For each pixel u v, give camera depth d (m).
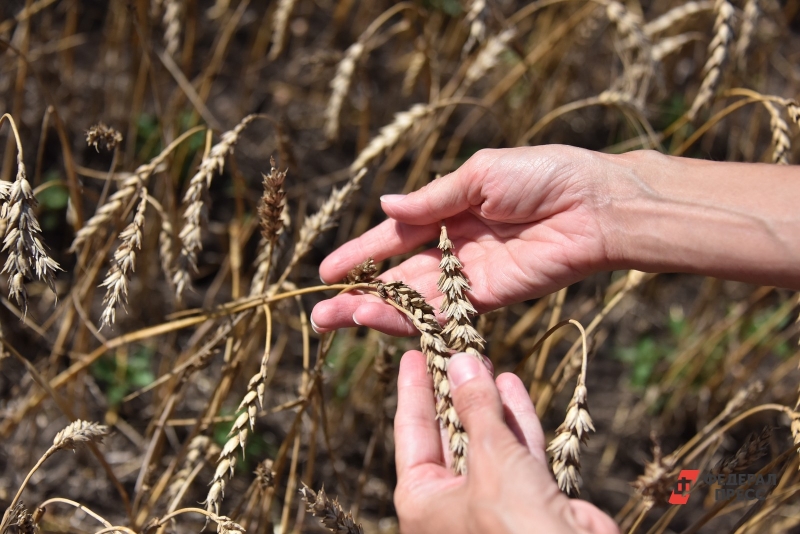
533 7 0.65
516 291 0.52
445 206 0.52
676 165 0.50
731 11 0.57
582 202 0.50
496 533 0.38
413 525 0.42
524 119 0.74
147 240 0.69
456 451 0.43
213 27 1.07
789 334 0.72
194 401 0.71
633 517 0.61
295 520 0.67
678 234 0.48
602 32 0.96
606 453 0.76
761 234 0.46
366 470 0.58
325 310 0.50
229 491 0.67
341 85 0.61
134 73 0.72
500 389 0.45
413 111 0.58
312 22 1.12
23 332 0.70
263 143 0.95
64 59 0.82
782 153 0.54
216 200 0.87
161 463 0.67
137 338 0.53
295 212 0.88
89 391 0.71
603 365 0.84
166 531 0.51
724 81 0.71
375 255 0.55
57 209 0.80
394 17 1.09
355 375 0.71
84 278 0.57
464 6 0.73
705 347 0.74
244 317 0.52
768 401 0.78
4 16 0.89
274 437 0.72
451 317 0.48
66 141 0.55
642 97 0.62
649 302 0.88
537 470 0.39
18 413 0.59
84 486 0.67
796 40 1.09
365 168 0.53
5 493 0.63
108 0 1.04
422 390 0.46
